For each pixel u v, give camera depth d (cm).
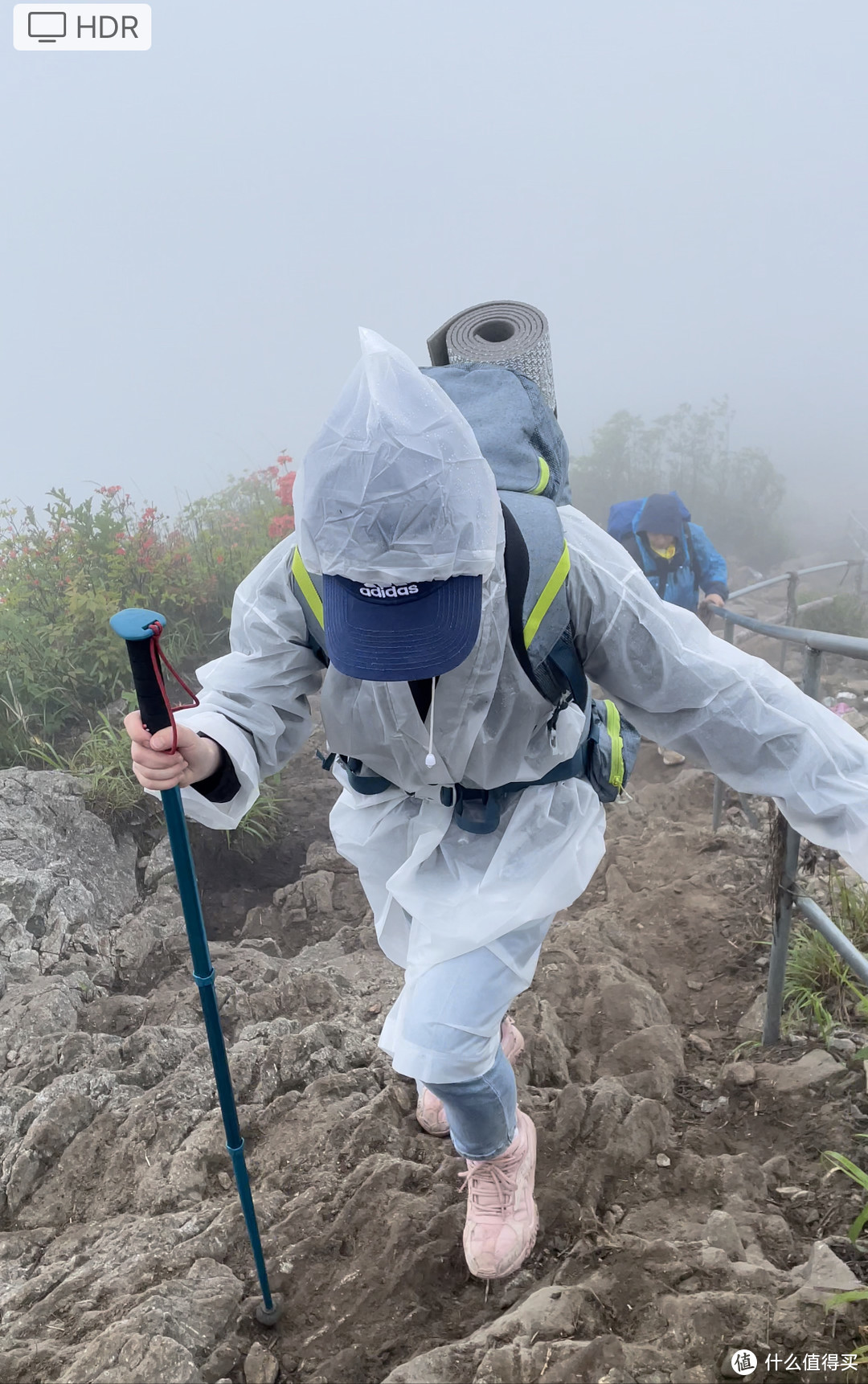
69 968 339
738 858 373
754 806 427
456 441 142
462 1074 173
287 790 491
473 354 191
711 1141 231
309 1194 213
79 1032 284
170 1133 237
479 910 176
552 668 161
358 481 138
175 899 404
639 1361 162
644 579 167
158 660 148
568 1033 278
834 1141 224
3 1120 247
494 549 145
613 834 432
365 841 192
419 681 157
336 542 142
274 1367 175
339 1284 192
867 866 179
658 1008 289
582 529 167
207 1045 275
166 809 158
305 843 456
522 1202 195
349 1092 249
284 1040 262
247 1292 191
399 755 169
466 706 158
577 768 185
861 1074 242
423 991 177
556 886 179
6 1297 193
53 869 375
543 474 167
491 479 146
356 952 346
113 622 143
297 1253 197
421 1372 165
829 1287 173
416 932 184
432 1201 209
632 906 352
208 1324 179
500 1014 179
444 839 183
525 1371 161
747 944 316
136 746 153
